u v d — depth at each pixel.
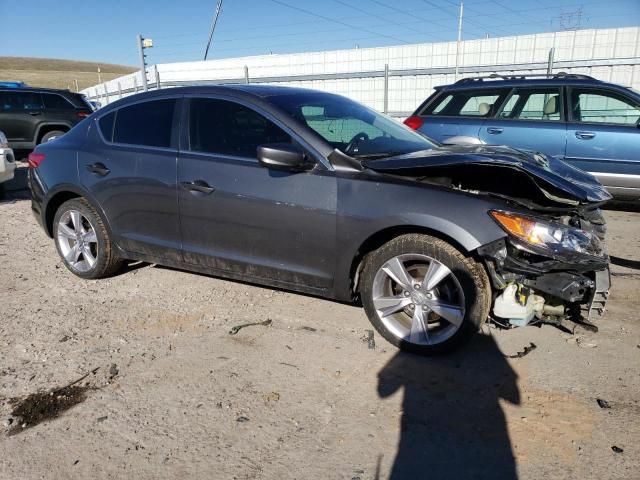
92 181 4.29
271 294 4.19
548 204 3.16
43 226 4.79
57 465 2.36
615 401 2.74
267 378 3.01
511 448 2.41
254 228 3.57
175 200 3.87
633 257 5.06
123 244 4.27
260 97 3.68
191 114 3.90
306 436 2.52
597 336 3.43
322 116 3.75
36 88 13.06
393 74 11.71
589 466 2.29
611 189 6.50
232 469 2.31
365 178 3.22
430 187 3.09
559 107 6.69
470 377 2.99
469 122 7.07
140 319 3.79
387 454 2.39
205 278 4.57
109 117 4.36
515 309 3.06
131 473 2.30
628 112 6.48
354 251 3.26
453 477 2.25
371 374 3.04
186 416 2.68
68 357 3.27
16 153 14.13
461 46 12.62
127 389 2.92
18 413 2.73
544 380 2.94
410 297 3.21
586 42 11.35
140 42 13.23
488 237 2.90
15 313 3.92
